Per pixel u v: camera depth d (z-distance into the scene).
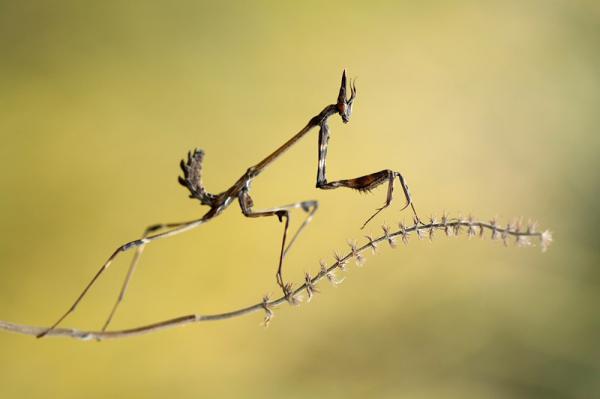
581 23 0.61
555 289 0.50
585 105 0.56
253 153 0.46
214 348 0.44
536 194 0.52
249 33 0.50
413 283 0.47
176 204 0.44
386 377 0.45
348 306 0.46
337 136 0.48
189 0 0.50
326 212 0.46
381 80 0.52
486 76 0.55
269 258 0.45
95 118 0.45
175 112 0.46
